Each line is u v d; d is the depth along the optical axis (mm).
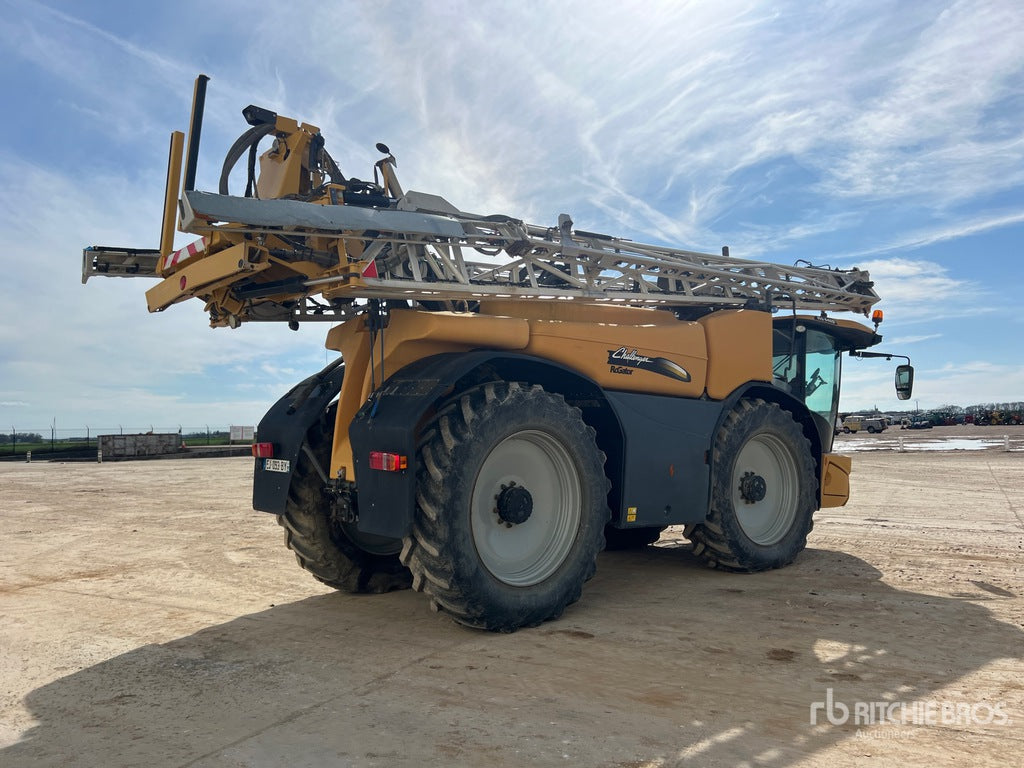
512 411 4031
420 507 3771
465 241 4438
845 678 3100
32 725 2771
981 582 5023
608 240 5266
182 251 4410
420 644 3760
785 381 6617
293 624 4223
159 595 5031
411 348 4312
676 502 5016
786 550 5660
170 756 2455
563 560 4266
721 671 3213
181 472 18906
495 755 2396
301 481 4777
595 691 2984
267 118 4641
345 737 2570
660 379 5098
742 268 6180
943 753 2379
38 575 5734
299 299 4730
